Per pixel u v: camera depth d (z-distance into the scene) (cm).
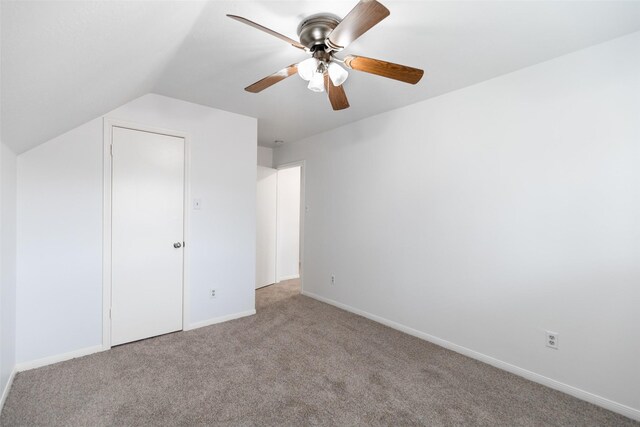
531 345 213
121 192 254
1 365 174
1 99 117
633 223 174
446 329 262
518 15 157
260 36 176
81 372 211
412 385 202
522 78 217
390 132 311
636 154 173
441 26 166
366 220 336
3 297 177
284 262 514
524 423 167
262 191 468
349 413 173
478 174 241
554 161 203
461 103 253
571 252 196
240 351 248
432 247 273
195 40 180
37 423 160
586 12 154
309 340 271
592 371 188
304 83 245
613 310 181
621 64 178
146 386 196
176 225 284
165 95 272
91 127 238
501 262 228
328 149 387
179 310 287
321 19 158
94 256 241
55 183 223
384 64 155
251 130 336
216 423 163
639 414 171
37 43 95
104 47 130
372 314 328
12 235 196
